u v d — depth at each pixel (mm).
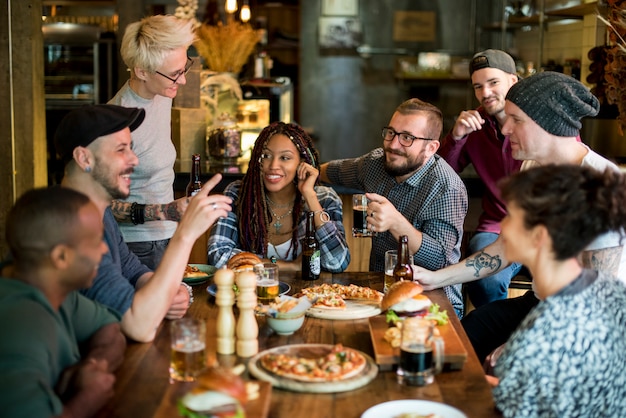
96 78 7082
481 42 8164
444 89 8281
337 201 3115
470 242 3836
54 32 7020
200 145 4816
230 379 1533
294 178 3025
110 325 2008
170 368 1917
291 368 1877
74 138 2152
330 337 2205
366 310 2383
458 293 3170
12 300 1638
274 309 2246
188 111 4711
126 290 2117
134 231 3201
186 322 1861
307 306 2314
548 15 5637
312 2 8164
